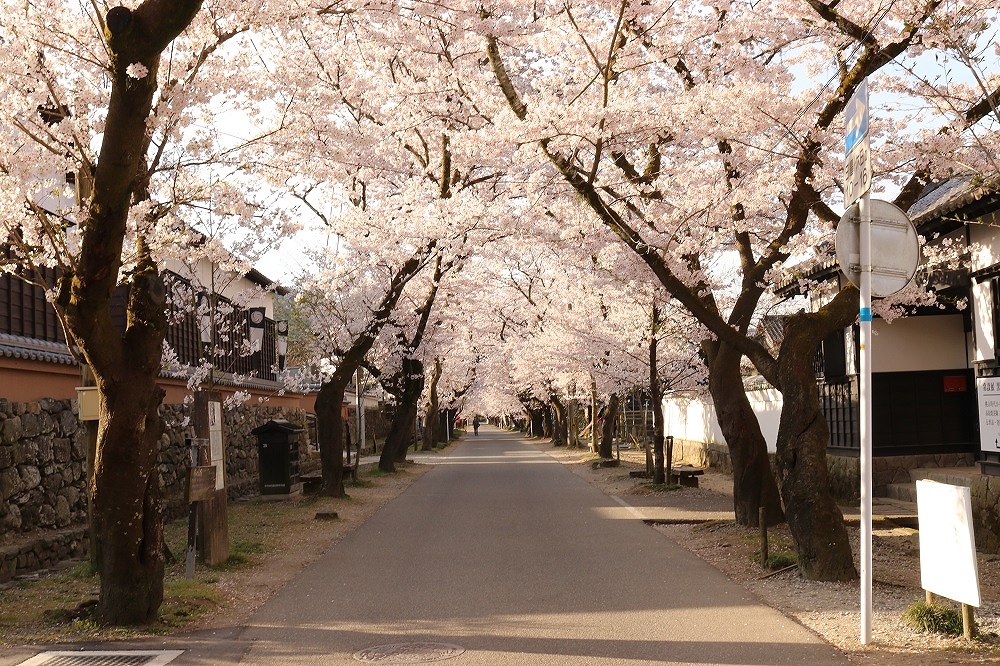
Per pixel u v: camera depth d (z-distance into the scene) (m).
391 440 29.92
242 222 11.10
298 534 14.66
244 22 9.41
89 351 7.73
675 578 9.86
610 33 12.77
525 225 17.27
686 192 14.43
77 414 14.30
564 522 15.49
